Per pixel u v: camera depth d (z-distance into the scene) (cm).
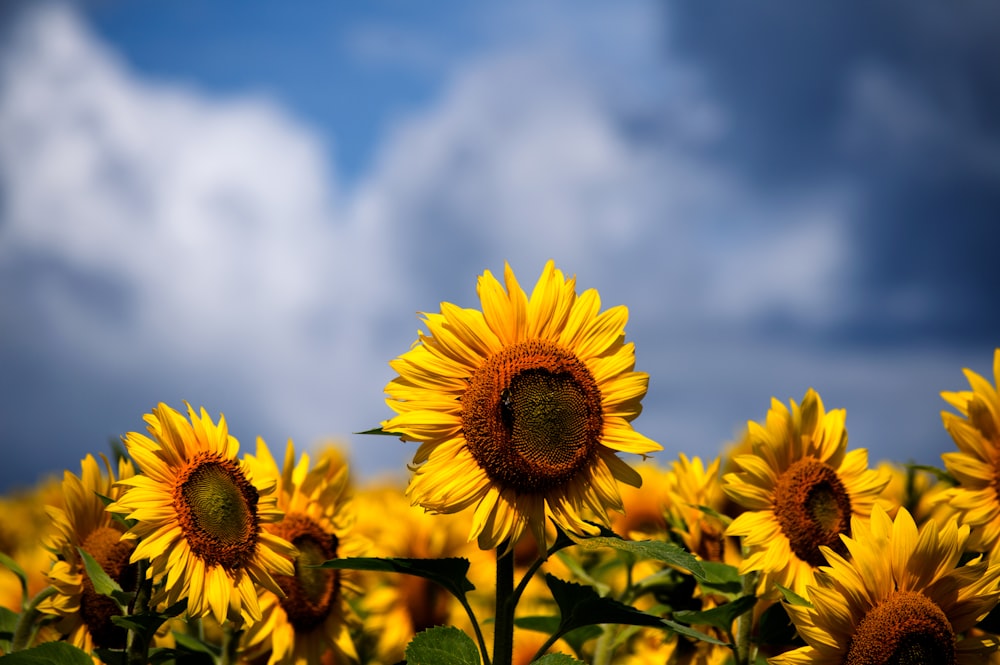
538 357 164
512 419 161
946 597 161
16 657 159
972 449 186
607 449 165
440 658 159
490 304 166
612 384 166
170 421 168
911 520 160
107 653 164
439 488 160
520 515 160
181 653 176
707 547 193
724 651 187
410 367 163
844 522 179
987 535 184
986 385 187
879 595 159
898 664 157
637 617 160
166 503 167
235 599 167
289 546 173
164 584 167
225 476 170
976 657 160
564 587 160
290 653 185
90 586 173
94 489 176
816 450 183
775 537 178
